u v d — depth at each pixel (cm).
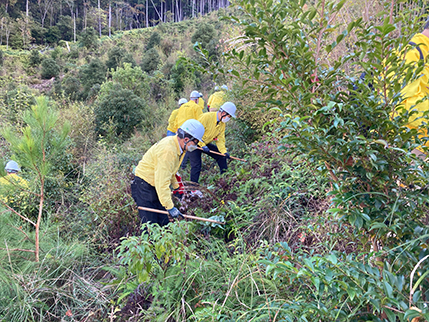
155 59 1700
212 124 477
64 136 335
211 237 335
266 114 501
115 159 555
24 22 4144
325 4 140
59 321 275
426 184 127
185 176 551
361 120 132
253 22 143
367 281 104
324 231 221
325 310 113
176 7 6794
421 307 93
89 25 5150
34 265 315
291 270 112
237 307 211
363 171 128
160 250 227
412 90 148
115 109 936
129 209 403
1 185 326
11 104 842
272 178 377
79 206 461
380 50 121
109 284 287
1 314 268
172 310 238
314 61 150
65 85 1580
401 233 121
